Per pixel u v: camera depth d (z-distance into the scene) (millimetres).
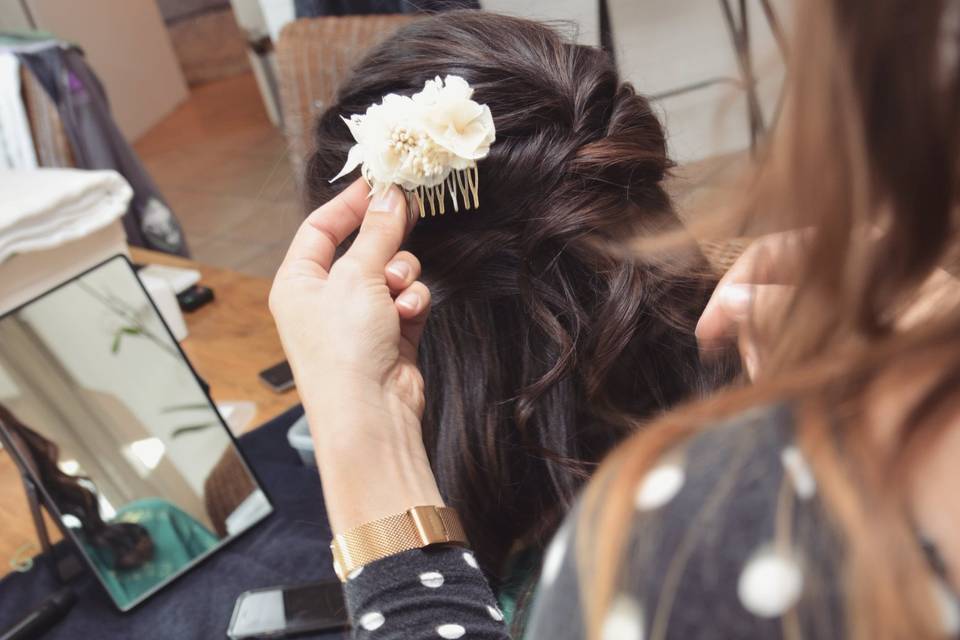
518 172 648
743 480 287
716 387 688
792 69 285
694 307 674
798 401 290
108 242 1287
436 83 628
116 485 912
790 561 269
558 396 677
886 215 278
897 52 255
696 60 1745
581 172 651
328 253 650
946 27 252
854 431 273
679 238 652
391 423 572
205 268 1510
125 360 948
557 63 680
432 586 523
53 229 1201
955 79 256
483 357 684
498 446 692
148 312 971
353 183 675
